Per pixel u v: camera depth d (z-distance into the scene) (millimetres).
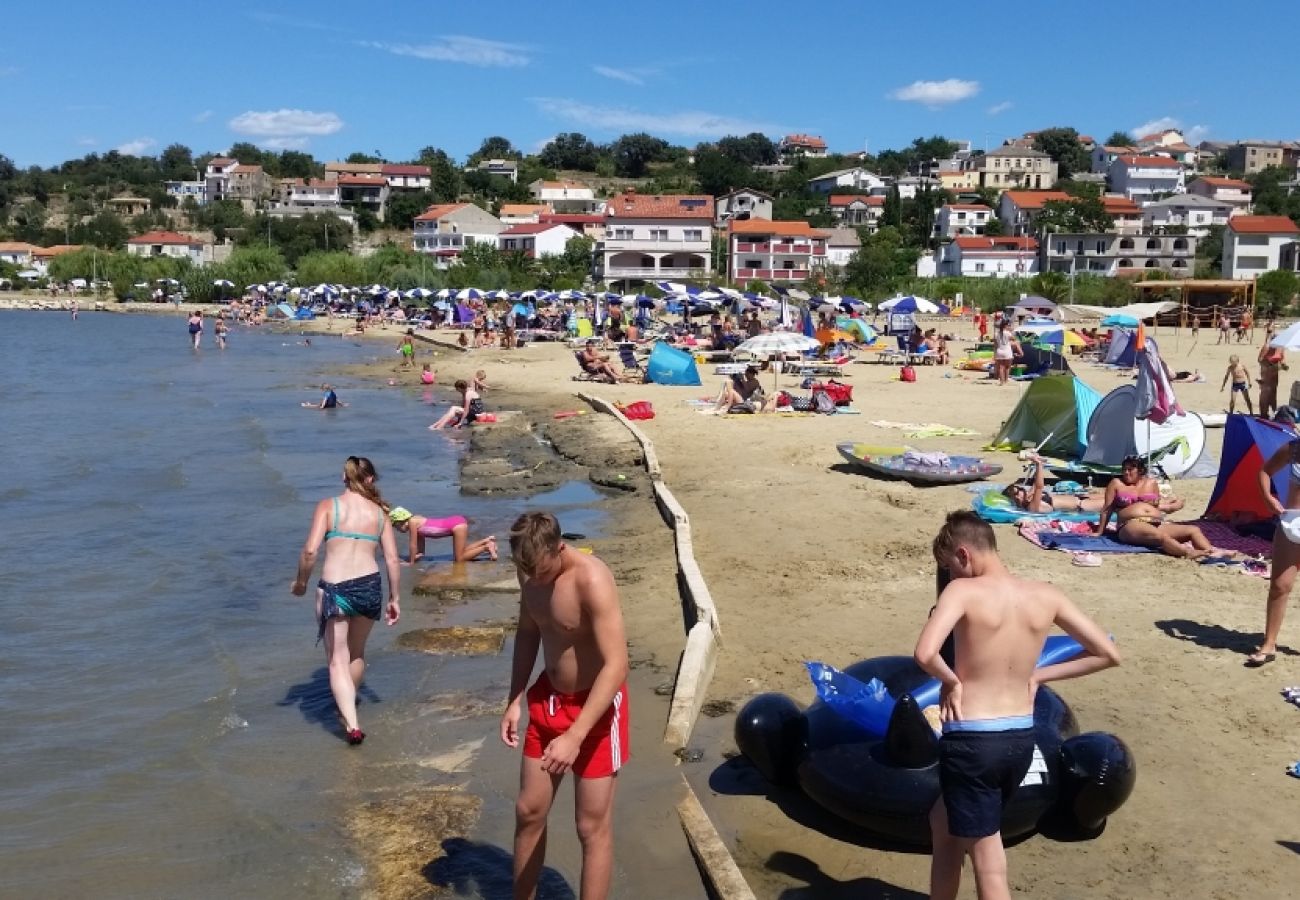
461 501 16625
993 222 121750
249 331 73375
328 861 6047
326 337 67812
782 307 41469
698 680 8023
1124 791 5742
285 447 22953
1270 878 5445
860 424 22625
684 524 13336
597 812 5074
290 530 14922
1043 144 187125
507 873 5867
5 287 124250
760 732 6598
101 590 11875
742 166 180500
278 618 10859
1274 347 20875
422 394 34188
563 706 5055
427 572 12406
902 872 5754
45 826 6508
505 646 9820
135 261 115688
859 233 132625
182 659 9602
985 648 4535
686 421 23672
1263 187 150750
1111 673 8141
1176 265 106688
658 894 5633
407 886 5758
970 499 14844
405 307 81812
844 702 6332
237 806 6734
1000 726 4480
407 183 175625
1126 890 5383
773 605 10305
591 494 16844
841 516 13992
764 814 6402
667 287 54719
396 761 7391
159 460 21234
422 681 8938
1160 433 16109
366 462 8164
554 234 116375
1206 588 10297
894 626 9531
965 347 47250
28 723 8133
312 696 8656
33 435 25031
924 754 5906
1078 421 17297
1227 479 12156
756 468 17672
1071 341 42312
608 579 4957
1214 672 8125
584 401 29297
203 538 14438
